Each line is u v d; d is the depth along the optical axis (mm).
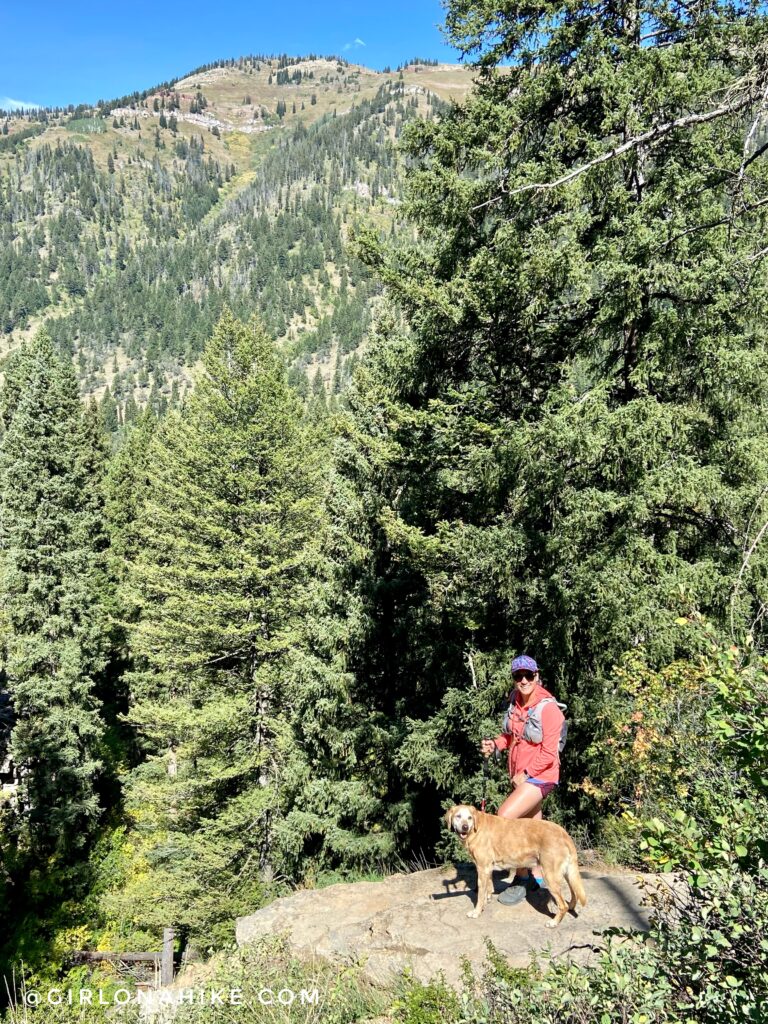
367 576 14680
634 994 3135
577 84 8938
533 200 8828
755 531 8625
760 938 2904
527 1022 3637
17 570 25703
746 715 3541
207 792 19734
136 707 21609
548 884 5133
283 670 18594
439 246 10594
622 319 9062
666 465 8805
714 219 8422
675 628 8602
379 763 14625
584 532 9258
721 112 6316
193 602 19188
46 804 26281
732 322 8852
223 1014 5559
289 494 19781
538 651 9953
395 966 5355
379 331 15445
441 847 11320
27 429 26266
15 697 26312
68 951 20969
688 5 8422
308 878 15484
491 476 9602
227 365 20812
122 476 40500
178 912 18125
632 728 7648
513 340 10523
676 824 4309
